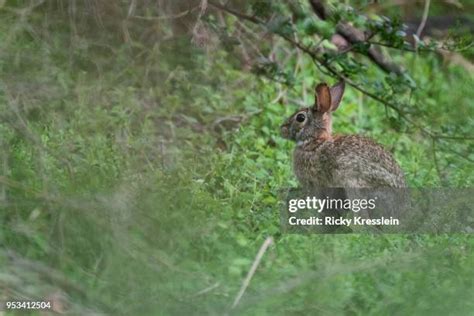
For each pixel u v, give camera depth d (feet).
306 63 59.52
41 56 44.06
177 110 51.39
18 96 41.88
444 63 61.16
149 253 36.35
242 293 34.27
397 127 50.47
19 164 39.65
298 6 49.34
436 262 37.32
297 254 38.34
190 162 45.65
